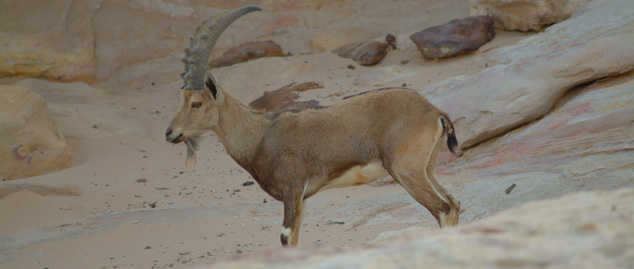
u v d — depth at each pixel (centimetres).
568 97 2583
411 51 4712
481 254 350
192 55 1659
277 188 1658
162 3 5250
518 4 4325
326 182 1638
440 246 369
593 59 2497
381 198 2270
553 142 2306
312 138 1612
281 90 4103
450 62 4306
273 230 2128
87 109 4019
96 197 2752
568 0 4088
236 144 1703
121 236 2183
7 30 4678
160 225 2269
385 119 1566
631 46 2494
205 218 2328
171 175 3089
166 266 1803
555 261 332
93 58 4866
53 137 3300
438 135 1564
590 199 450
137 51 5119
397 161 1545
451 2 5375
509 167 2281
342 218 2170
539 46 3147
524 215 431
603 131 2222
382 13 5500
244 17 5516
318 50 5131
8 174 3111
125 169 3197
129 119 4000
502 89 2628
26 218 2439
